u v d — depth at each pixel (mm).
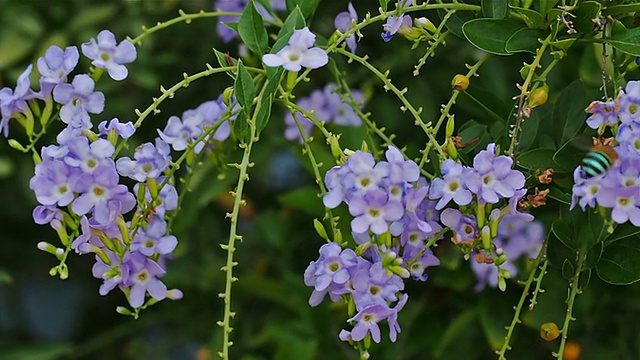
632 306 606
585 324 609
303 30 508
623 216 488
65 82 528
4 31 687
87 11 689
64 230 510
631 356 610
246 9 530
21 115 533
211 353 689
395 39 658
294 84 520
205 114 548
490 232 503
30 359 696
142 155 513
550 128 557
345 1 666
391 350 630
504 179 500
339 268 502
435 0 548
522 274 602
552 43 516
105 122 517
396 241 511
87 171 500
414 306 633
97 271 520
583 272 531
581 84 549
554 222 523
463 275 611
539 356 611
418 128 666
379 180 493
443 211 509
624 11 520
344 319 647
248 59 574
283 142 679
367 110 665
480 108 574
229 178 644
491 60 639
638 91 502
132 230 517
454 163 501
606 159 489
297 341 651
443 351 630
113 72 532
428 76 661
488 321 608
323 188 520
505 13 528
